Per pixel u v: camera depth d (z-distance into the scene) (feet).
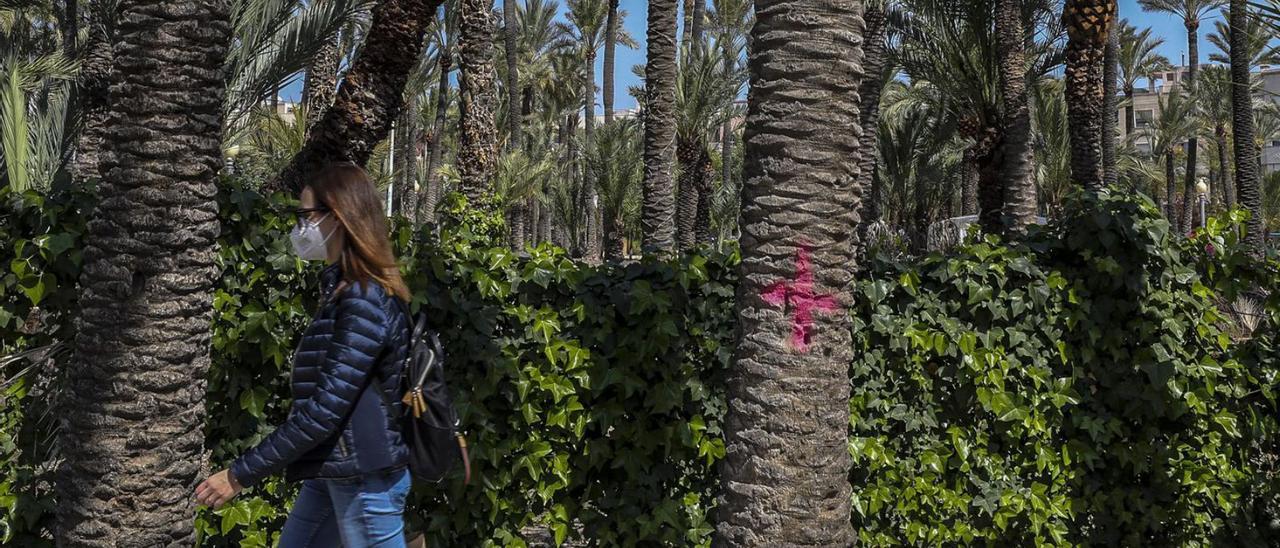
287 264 11.48
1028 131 35.06
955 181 95.30
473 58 53.31
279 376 11.70
